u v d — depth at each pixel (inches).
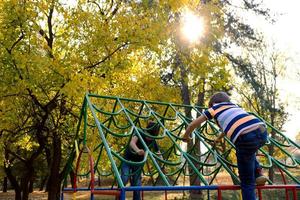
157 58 582.9
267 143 238.2
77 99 443.8
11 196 1341.0
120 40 453.4
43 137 579.8
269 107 837.8
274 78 1001.5
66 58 443.5
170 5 498.6
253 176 153.7
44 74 435.5
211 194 697.0
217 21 575.2
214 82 529.7
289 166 222.4
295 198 178.7
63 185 256.2
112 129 470.9
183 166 243.0
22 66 406.0
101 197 659.4
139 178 227.6
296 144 240.8
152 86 542.6
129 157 224.7
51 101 483.5
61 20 510.9
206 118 163.0
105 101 492.4
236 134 150.3
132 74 581.9
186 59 546.3
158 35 462.6
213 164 200.5
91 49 456.4
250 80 751.7
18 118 530.3
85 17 452.4
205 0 642.8
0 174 999.0
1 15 448.5
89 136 475.2
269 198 637.3
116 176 156.5
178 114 251.6
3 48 426.6
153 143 238.5
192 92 757.9
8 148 629.9
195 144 247.8
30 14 427.2
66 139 562.3
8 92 442.6
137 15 479.8
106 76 472.7
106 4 517.3
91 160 180.9
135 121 233.6
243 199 152.5
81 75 405.7
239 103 1025.5
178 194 770.2
